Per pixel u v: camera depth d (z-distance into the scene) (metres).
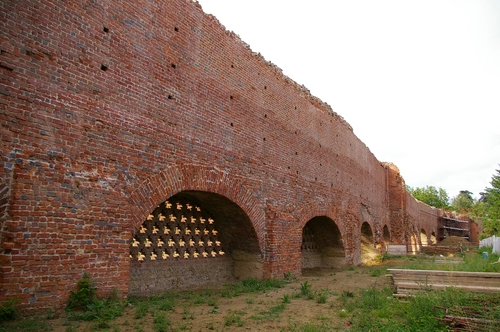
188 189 8.78
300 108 15.04
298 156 14.44
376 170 26.89
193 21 9.58
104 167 6.89
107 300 6.47
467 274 8.05
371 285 11.00
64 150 6.27
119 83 7.39
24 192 5.65
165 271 9.73
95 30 7.02
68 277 6.03
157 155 8.06
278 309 7.40
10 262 5.39
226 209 11.01
